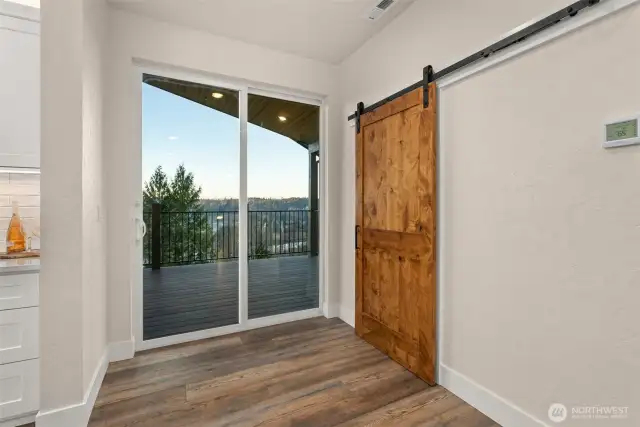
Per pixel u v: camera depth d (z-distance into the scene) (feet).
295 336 9.09
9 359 5.11
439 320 6.57
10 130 5.37
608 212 4.00
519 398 5.06
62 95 5.13
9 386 5.11
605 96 4.00
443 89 6.47
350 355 7.93
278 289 10.72
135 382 6.57
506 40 5.12
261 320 9.82
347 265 10.20
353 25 8.21
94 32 6.10
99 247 6.54
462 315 6.10
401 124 7.45
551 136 4.60
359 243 9.14
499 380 5.38
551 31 4.54
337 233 10.71
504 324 5.31
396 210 7.63
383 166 8.11
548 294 4.67
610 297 4.00
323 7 7.46
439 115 6.56
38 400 5.25
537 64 4.77
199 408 5.71
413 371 7.03
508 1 5.16
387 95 8.18
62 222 5.12
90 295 5.73
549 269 4.66
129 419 5.41
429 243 6.60
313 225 11.05
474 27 5.76
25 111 5.46
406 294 7.30
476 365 5.81
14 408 5.12
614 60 3.91
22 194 6.43
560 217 4.51
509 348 5.22
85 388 5.34
